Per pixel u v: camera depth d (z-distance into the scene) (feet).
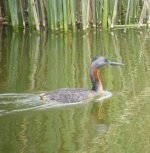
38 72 49.37
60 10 69.41
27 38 68.90
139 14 76.28
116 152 29.96
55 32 70.44
